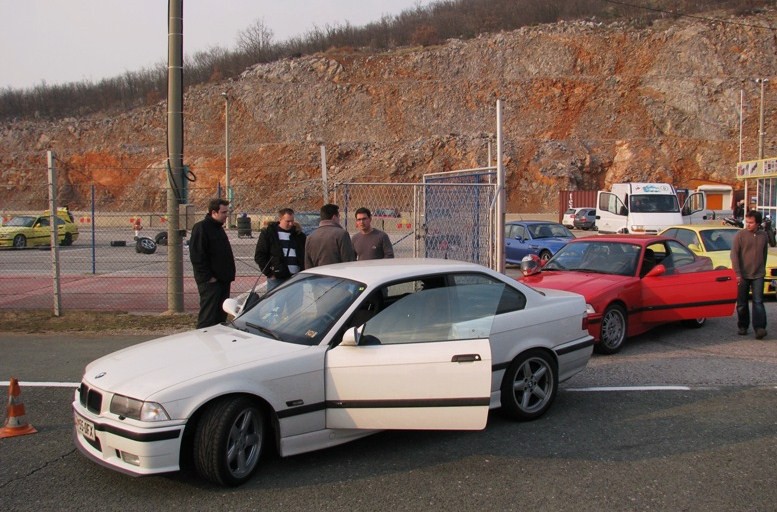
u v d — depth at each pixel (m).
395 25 81.56
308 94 62.72
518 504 4.13
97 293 13.86
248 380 4.43
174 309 11.03
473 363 4.70
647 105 56.75
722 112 55.03
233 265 8.09
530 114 58.25
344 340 4.71
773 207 29.41
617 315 8.40
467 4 85.88
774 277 12.13
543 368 5.82
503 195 10.88
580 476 4.57
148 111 62.81
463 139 54.88
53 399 6.48
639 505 4.11
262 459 4.87
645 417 5.86
